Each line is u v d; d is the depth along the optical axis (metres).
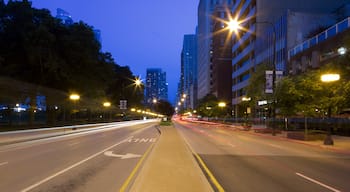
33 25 38.19
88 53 44.94
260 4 66.88
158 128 46.00
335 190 9.00
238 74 88.19
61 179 10.15
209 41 150.00
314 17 55.31
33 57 36.88
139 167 12.45
